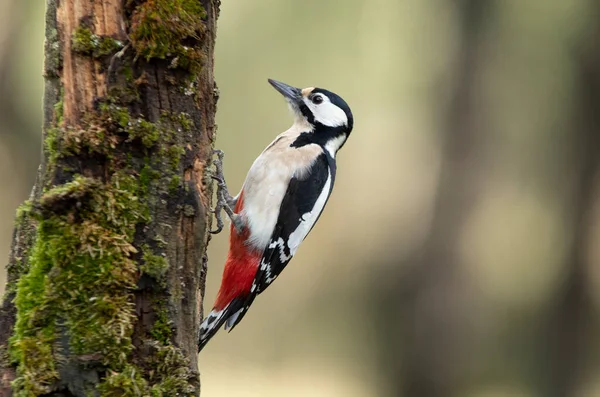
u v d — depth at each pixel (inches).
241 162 598.2
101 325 168.7
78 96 175.3
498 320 546.3
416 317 554.3
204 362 683.4
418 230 556.4
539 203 538.0
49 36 177.2
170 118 180.4
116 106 175.2
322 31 538.6
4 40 480.7
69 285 169.0
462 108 528.1
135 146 176.7
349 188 577.3
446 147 541.6
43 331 169.3
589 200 523.5
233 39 558.3
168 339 177.6
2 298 180.5
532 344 544.1
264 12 549.0
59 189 169.6
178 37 179.0
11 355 172.9
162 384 175.2
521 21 512.1
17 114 489.7
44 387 167.2
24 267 179.3
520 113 525.0
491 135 532.7
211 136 192.1
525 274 543.5
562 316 537.0
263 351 651.5
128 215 174.2
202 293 216.4
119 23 176.1
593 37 499.5
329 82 547.8
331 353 592.4
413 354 554.3
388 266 565.0
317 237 584.7
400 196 565.9
